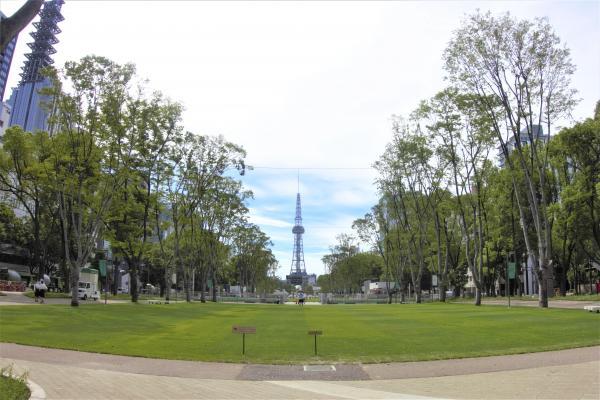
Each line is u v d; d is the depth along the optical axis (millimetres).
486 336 22266
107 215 46531
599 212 53906
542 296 40469
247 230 87125
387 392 11711
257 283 144000
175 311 40406
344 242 120688
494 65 41812
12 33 7984
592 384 12234
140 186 52531
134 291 52531
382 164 64375
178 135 52750
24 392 10094
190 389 11914
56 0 116375
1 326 23594
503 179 59562
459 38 42500
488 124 47656
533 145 42844
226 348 19281
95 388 11656
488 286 90562
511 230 67812
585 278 87938
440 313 37062
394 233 72938
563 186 61062
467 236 51312
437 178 59469
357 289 147875
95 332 23500
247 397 11070
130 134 42719
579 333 22453
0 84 95938
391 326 27641
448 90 48094
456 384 12664
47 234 72375
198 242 72938
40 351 17484
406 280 100812
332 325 28766
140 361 16109
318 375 14055
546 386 12141
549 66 40375
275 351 18562
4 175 59969
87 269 64000
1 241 79875
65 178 39875
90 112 39969
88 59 39625
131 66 40938
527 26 40469
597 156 52969
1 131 94000
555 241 69062
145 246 51594
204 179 63000
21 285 66312
